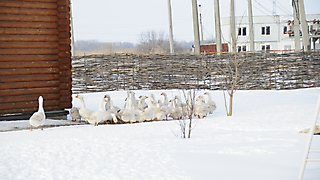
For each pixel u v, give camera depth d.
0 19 13.24
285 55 24.67
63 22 14.23
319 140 8.15
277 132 9.30
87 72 25.67
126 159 7.05
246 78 24.17
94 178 5.94
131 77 25.88
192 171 6.10
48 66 14.12
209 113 15.11
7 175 6.25
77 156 7.41
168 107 13.97
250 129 9.95
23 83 13.73
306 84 24.69
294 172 5.86
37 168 6.63
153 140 8.81
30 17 13.67
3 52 13.36
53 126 12.33
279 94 20.77
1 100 13.39
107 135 9.68
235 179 5.59
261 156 6.92
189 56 25.27
